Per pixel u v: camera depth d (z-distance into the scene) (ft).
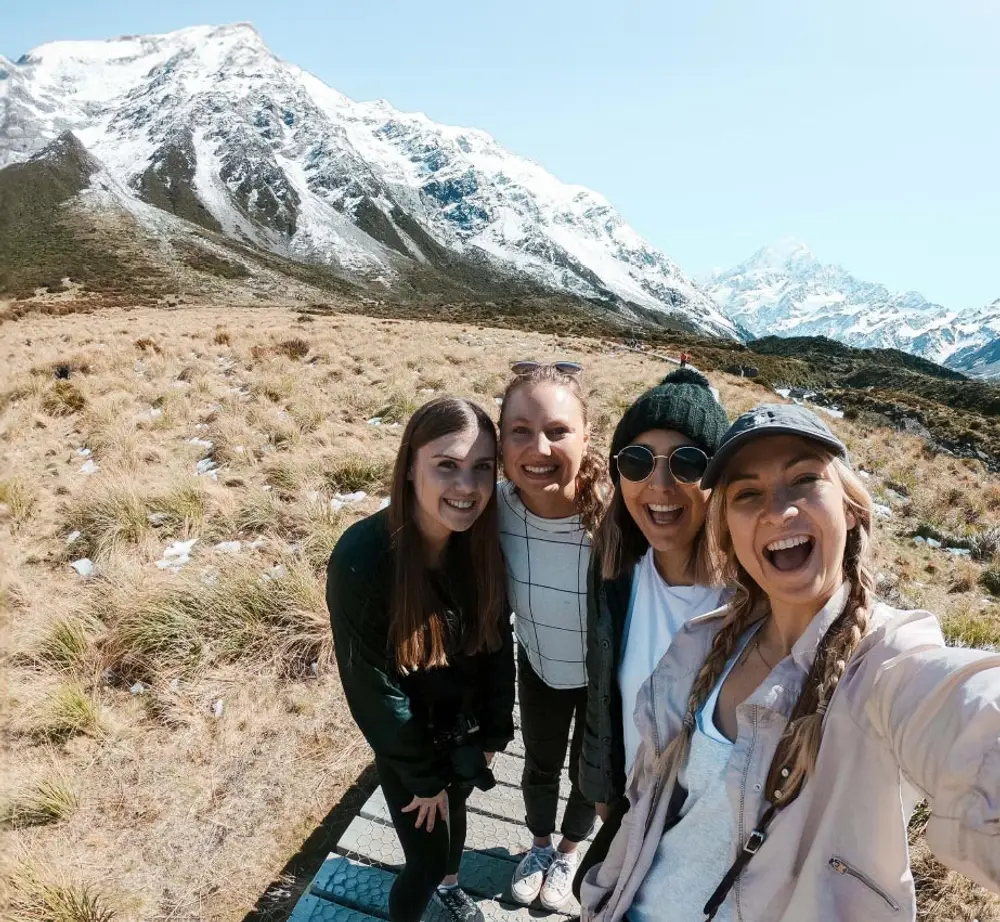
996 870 3.57
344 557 6.80
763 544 4.77
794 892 4.70
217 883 10.25
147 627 14.76
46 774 11.49
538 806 9.25
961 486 38.11
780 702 4.78
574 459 7.15
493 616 7.49
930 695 3.91
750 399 57.41
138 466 25.45
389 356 52.26
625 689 7.00
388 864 9.86
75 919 9.23
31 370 36.19
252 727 13.24
